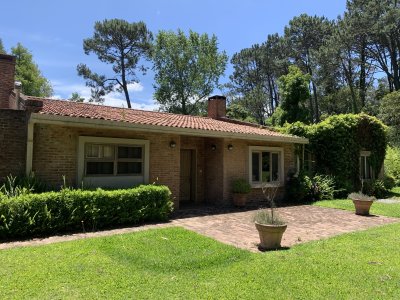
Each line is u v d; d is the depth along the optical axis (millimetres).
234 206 12938
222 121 18516
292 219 10344
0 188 7902
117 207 8602
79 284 4594
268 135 13695
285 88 28406
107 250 6203
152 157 11109
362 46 38031
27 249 6172
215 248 6547
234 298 4281
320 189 15227
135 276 4953
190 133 11086
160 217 9562
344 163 16859
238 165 13664
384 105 29500
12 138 9188
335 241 7309
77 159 9508
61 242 6754
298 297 4340
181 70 38375
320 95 44500
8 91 13711
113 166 10242
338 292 4508
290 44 45406
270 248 6699
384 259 5949
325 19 44000
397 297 4367
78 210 7965
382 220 10320
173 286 4625
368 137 18531
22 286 4480
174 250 6336
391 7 34125
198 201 13891
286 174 15578
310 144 17250
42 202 7504
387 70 39500
